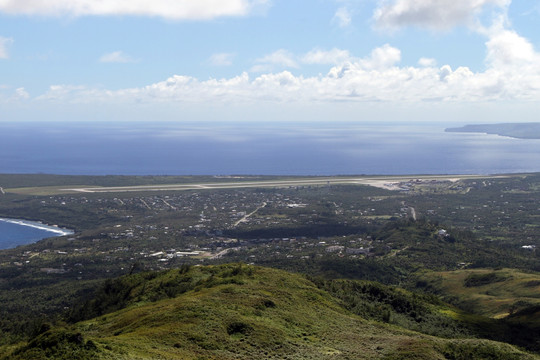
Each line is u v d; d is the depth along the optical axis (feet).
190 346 184.03
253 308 242.37
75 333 166.40
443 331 320.29
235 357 180.45
